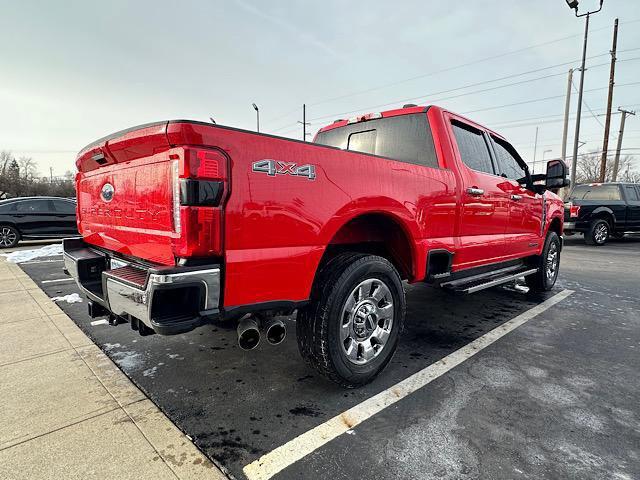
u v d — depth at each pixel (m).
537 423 2.21
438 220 3.18
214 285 1.83
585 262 8.76
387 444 2.00
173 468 1.79
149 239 2.08
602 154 22.89
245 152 1.90
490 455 1.92
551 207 5.45
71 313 4.18
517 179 4.65
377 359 2.66
